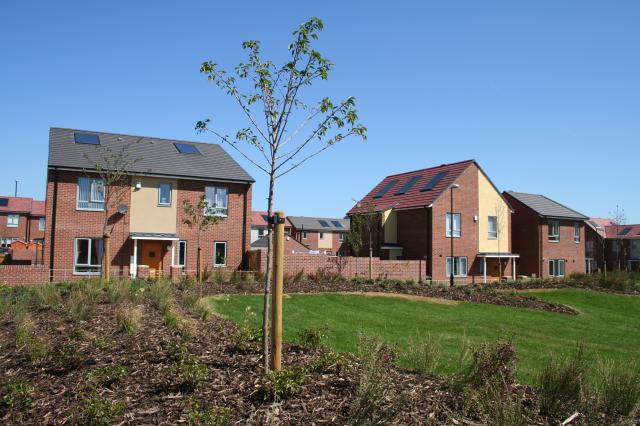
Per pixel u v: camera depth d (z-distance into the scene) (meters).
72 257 22.34
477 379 5.55
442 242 31.58
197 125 6.59
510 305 18.98
